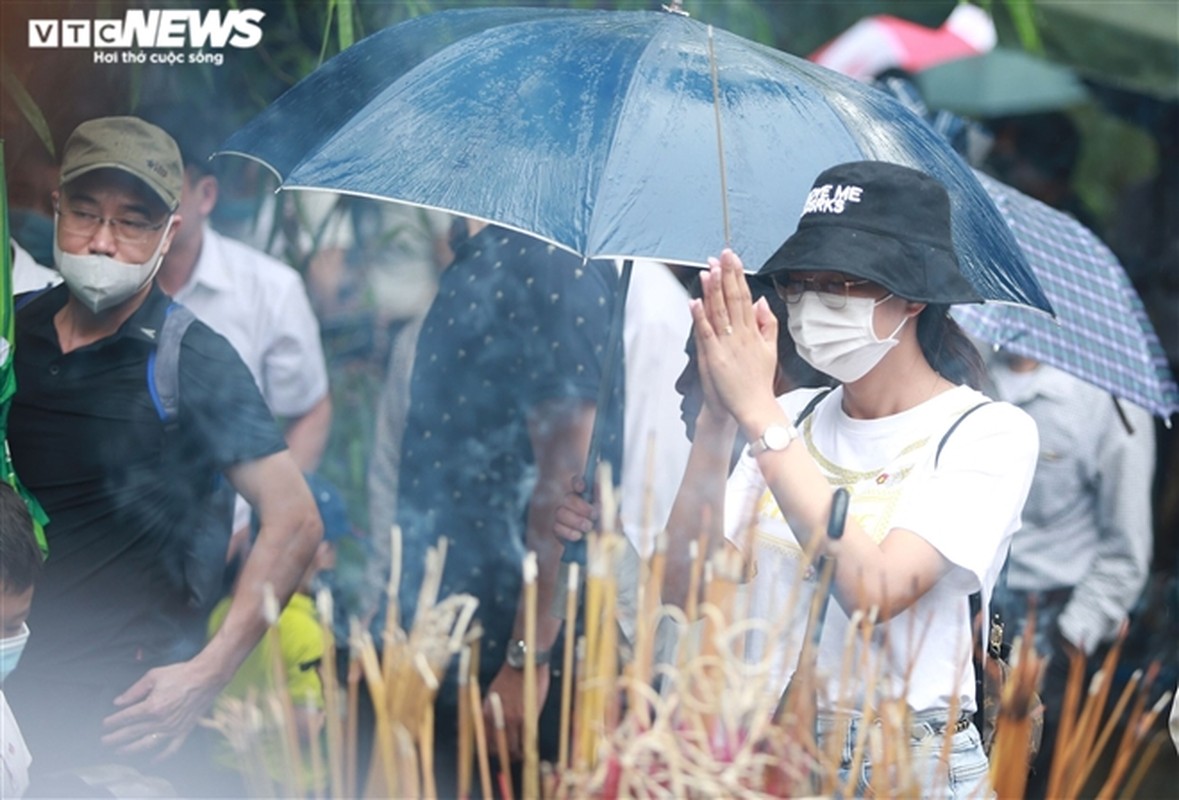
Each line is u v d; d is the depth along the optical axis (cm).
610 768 595
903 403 789
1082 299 1273
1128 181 2008
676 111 869
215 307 1334
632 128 859
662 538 638
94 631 1030
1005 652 858
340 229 1428
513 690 1049
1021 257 963
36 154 1202
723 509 809
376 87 939
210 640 1080
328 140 901
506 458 1098
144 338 1046
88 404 1034
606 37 916
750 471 838
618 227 825
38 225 1200
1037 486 1465
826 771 620
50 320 1053
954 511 749
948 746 676
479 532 1104
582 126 863
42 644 1026
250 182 1396
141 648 1041
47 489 1035
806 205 788
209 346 1057
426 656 615
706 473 800
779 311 880
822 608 725
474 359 1104
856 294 753
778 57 947
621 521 934
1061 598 1475
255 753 654
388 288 1433
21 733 1001
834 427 810
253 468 1058
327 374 1409
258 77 1305
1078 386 1459
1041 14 1575
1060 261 1292
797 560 780
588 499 970
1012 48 1830
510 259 1104
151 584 1045
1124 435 1465
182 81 1280
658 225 829
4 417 991
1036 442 781
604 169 843
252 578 1053
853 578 725
